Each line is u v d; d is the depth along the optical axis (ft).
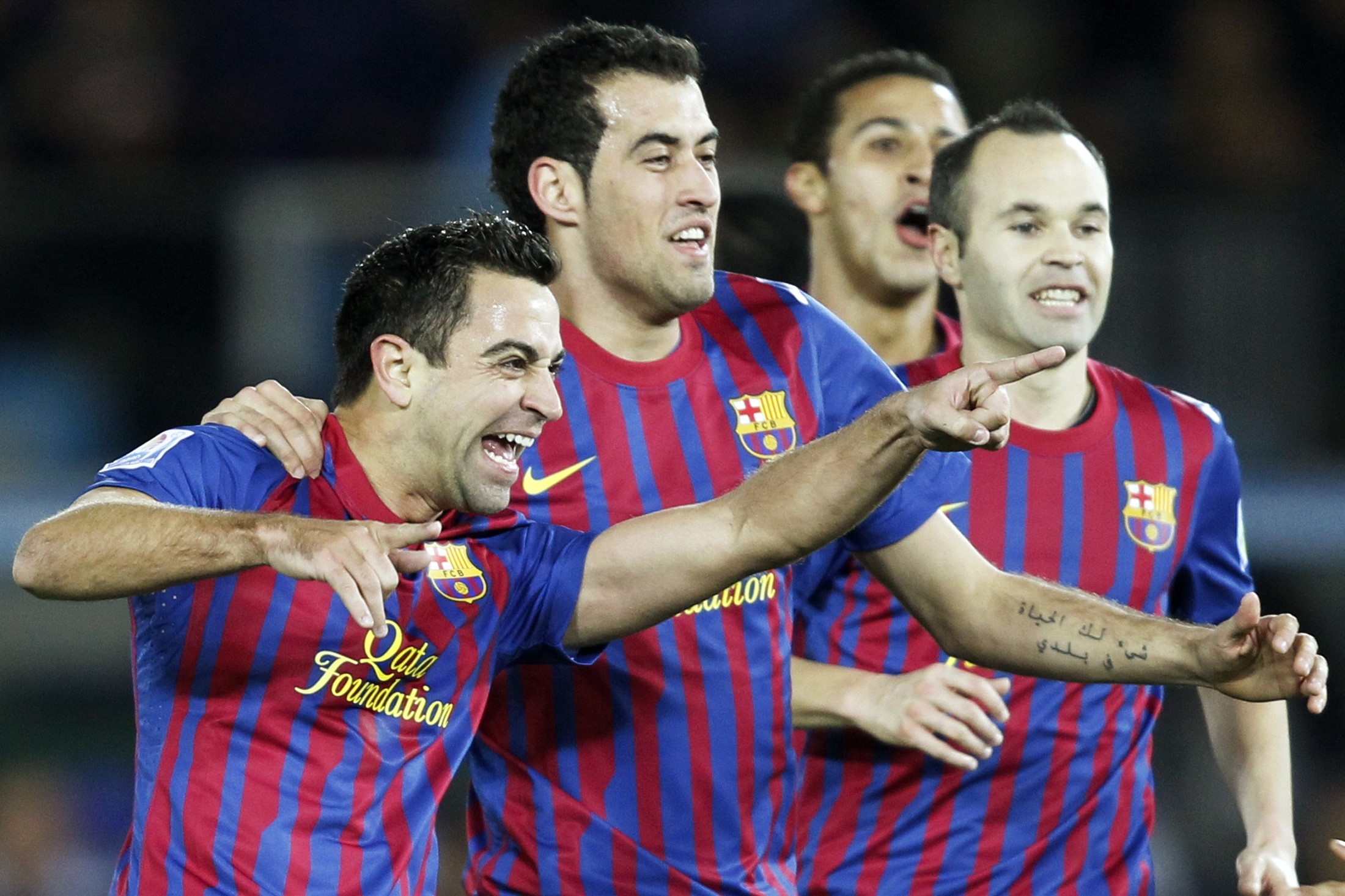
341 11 112.78
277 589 36.22
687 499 42.29
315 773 36.58
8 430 86.12
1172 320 84.84
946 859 47.47
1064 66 115.34
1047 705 46.75
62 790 80.64
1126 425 48.34
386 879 37.50
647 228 40.96
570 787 42.63
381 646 37.01
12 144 109.09
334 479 37.50
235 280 87.20
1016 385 47.88
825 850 48.21
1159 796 82.02
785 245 64.03
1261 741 49.85
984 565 42.19
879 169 56.13
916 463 34.73
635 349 42.55
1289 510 82.17
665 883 42.70
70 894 80.28
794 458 36.47
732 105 112.57
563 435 41.96
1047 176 46.78
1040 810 47.37
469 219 38.42
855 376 44.83
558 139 41.70
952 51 116.16
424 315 36.55
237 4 111.96
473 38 114.42
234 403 38.45
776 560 36.88
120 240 87.30
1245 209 84.84
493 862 43.98
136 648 37.37
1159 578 48.16
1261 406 84.28
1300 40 114.01
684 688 42.22
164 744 36.58
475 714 39.27
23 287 87.25
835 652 48.14
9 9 110.93
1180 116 111.86
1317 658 35.99
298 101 112.27
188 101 111.55
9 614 80.43
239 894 35.78
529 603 39.29
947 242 49.26
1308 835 83.92
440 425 36.83
